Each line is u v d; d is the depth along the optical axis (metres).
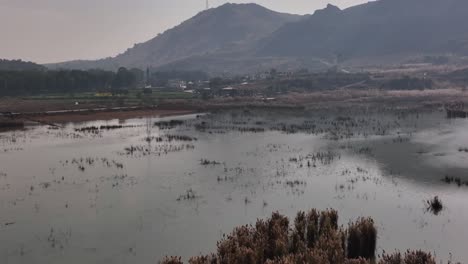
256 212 27.48
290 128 69.94
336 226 22.73
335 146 52.16
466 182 34.44
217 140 58.53
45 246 22.62
